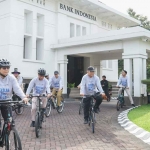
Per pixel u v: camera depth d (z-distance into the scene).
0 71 4.55
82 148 5.67
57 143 6.14
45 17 18.48
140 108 12.78
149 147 5.74
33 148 5.68
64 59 18.81
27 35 17.38
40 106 7.43
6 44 16.34
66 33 19.98
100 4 21.00
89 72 7.93
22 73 16.83
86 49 17.45
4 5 16.62
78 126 8.47
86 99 8.03
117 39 15.34
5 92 4.68
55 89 12.06
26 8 17.22
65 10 19.83
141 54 15.03
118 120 9.63
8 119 4.36
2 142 4.46
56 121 9.51
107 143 6.13
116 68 26.80
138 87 14.82
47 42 18.64
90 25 22.48
